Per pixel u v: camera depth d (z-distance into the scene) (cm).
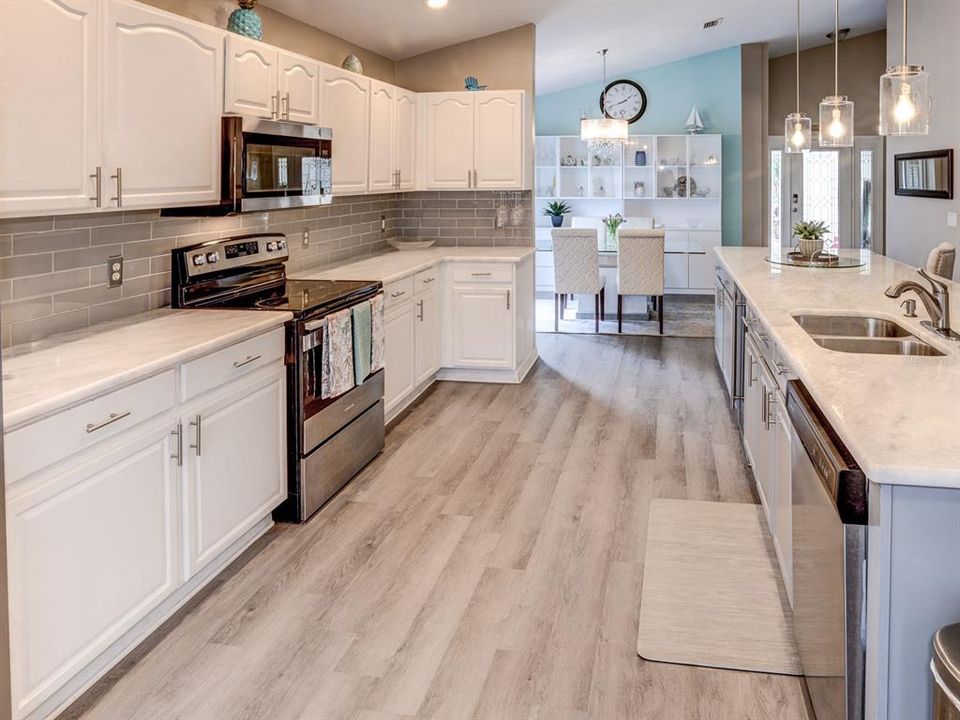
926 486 155
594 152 1089
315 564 319
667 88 1067
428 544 337
